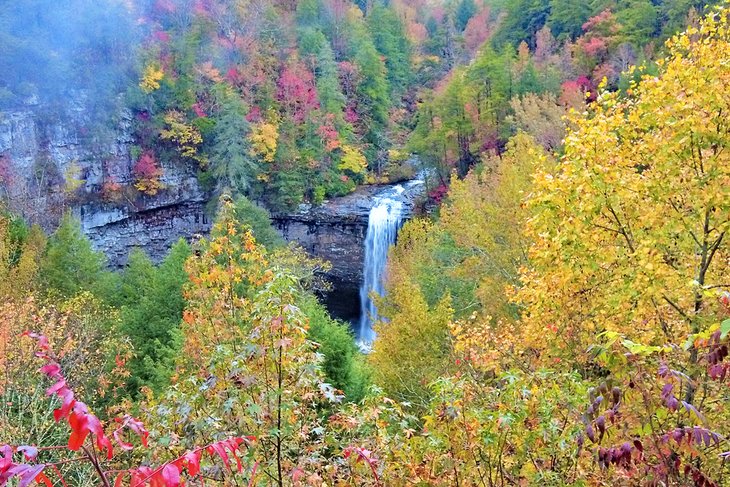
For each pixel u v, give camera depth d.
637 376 3.06
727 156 6.74
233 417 4.66
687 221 6.74
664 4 39.28
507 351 7.76
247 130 41.72
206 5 50.88
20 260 22.91
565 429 4.80
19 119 35.25
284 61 51.62
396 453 4.84
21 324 11.91
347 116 52.00
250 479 3.89
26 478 1.66
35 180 36.03
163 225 42.47
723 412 4.63
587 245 7.14
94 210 38.56
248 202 33.53
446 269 21.39
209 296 7.43
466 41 69.88
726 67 6.39
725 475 4.05
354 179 47.88
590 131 7.13
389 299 20.11
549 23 49.69
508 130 37.34
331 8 60.50
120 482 1.95
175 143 41.91
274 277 4.89
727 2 6.64
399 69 63.25
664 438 2.74
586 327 7.50
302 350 4.84
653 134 7.33
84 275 26.52
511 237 15.38
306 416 5.44
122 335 17.55
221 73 47.31
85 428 1.75
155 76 40.69
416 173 49.44
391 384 12.02
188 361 7.94
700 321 6.24
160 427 5.01
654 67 31.73
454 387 4.98
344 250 42.91
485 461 4.84
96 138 38.25
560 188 7.26
